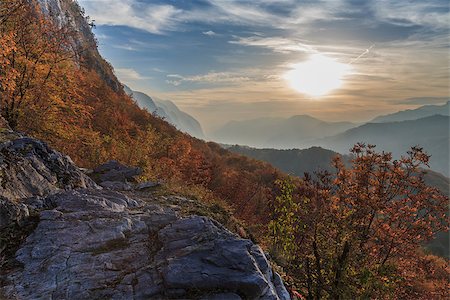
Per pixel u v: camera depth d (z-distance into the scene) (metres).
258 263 7.80
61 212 9.69
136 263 7.84
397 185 17.36
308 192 14.05
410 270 17.80
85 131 27.23
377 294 12.86
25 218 9.25
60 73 22.09
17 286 7.02
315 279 13.03
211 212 14.10
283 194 13.76
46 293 6.87
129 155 28.28
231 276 7.09
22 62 19.44
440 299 19.72
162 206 13.12
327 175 14.36
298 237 13.86
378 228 16.73
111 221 9.34
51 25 21.70
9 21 19.75
